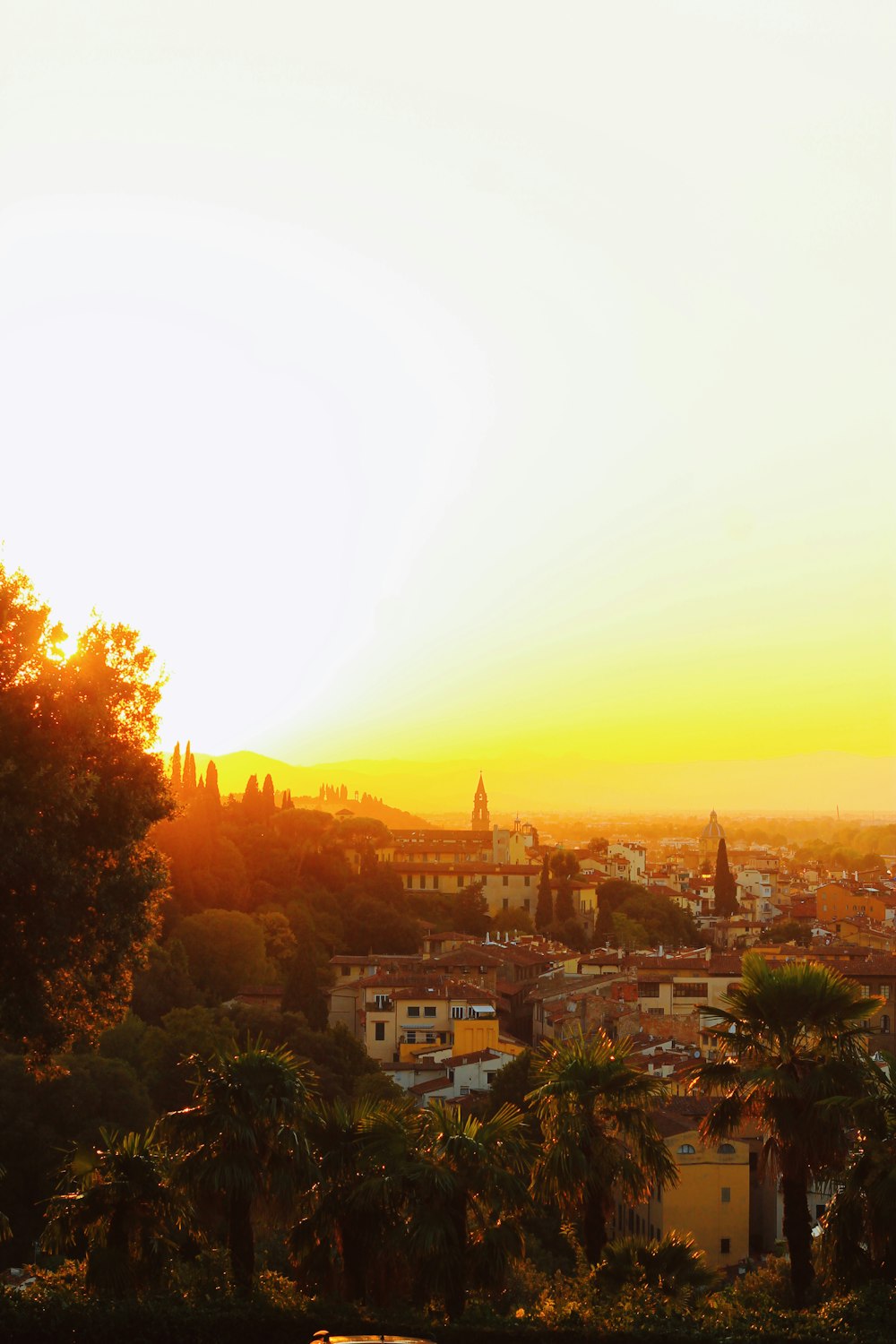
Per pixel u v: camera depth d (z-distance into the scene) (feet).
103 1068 250.16
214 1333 101.09
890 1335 100.53
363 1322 101.81
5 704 111.96
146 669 126.31
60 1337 100.17
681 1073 124.36
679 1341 102.47
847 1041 118.52
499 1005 461.37
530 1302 132.26
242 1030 329.93
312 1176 108.58
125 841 122.11
